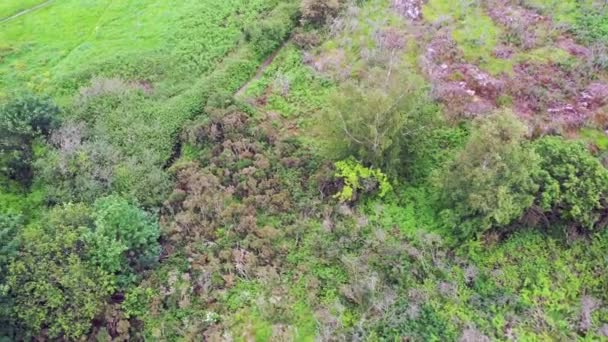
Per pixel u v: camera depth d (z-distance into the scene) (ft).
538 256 84.64
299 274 86.12
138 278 87.97
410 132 92.22
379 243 87.25
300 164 100.01
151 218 93.86
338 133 92.58
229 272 87.61
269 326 81.30
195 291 86.58
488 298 81.35
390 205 92.68
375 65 112.88
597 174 81.97
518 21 118.32
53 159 102.78
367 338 77.82
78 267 81.51
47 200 101.65
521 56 111.96
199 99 115.55
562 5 121.70
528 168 80.33
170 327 83.10
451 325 78.59
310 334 79.82
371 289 81.46
